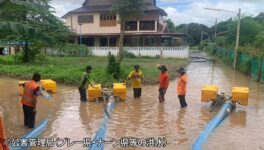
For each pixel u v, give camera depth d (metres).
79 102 13.84
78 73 19.45
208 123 10.74
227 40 47.25
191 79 22.55
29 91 9.71
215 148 8.42
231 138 9.27
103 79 18.09
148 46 44.00
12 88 17.28
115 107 13.05
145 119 11.21
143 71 21.23
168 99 14.77
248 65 25.31
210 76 24.50
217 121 10.80
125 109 12.70
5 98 14.64
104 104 13.35
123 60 34.81
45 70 21.55
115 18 47.06
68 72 20.14
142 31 46.44
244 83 20.81
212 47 59.00
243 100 12.93
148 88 17.75
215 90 13.07
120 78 18.50
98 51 42.75
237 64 30.11
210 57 49.75
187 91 17.19
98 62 31.05
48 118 11.17
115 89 14.08
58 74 19.55
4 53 36.94
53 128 9.98
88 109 12.56
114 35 45.81
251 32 44.31
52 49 41.53
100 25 47.88
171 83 20.03
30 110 9.75
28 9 9.24
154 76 20.45
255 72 23.19
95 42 48.47
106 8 48.12
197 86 19.14
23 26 9.42
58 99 14.48
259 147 8.55
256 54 23.59
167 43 47.88
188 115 11.81
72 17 49.16
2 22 9.16
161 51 41.06
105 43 48.25
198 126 10.40
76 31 48.91
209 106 13.36
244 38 43.59
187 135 9.45
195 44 102.12
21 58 28.94
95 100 14.09
